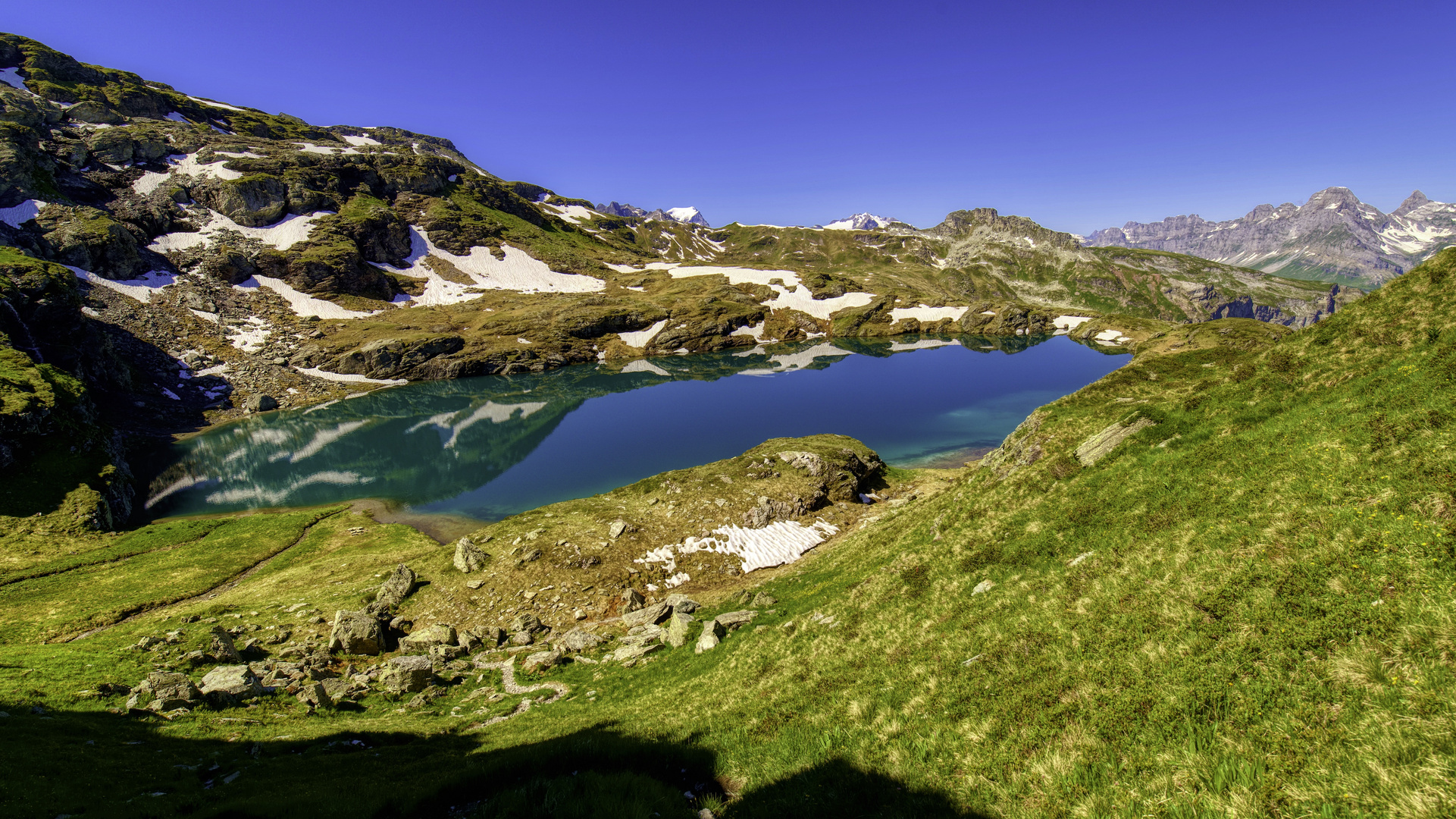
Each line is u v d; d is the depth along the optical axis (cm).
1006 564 2242
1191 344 10744
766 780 1429
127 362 13088
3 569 5250
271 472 9606
